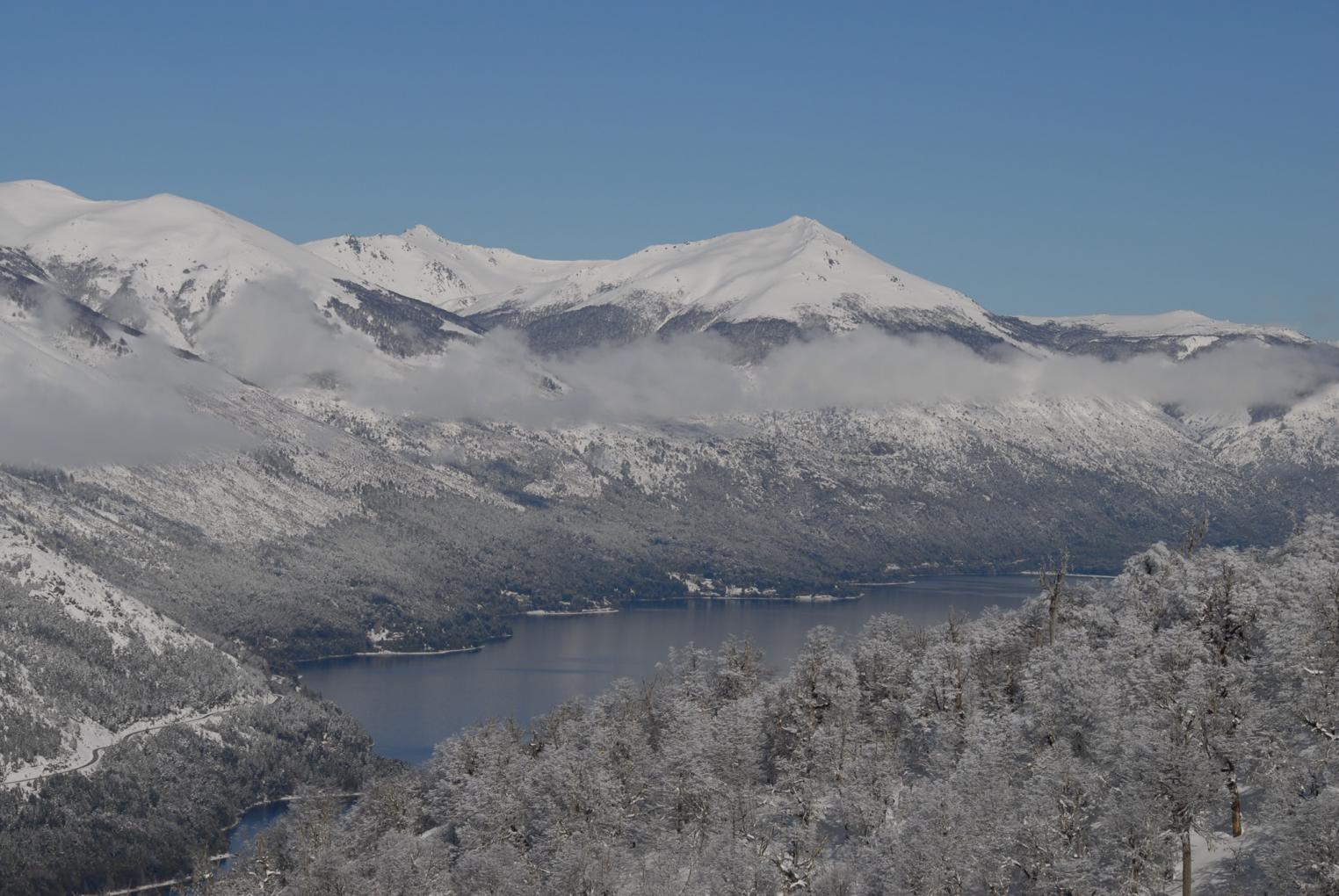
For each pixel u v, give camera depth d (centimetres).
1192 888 16050
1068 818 16838
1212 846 16700
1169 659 19612
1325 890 14612
